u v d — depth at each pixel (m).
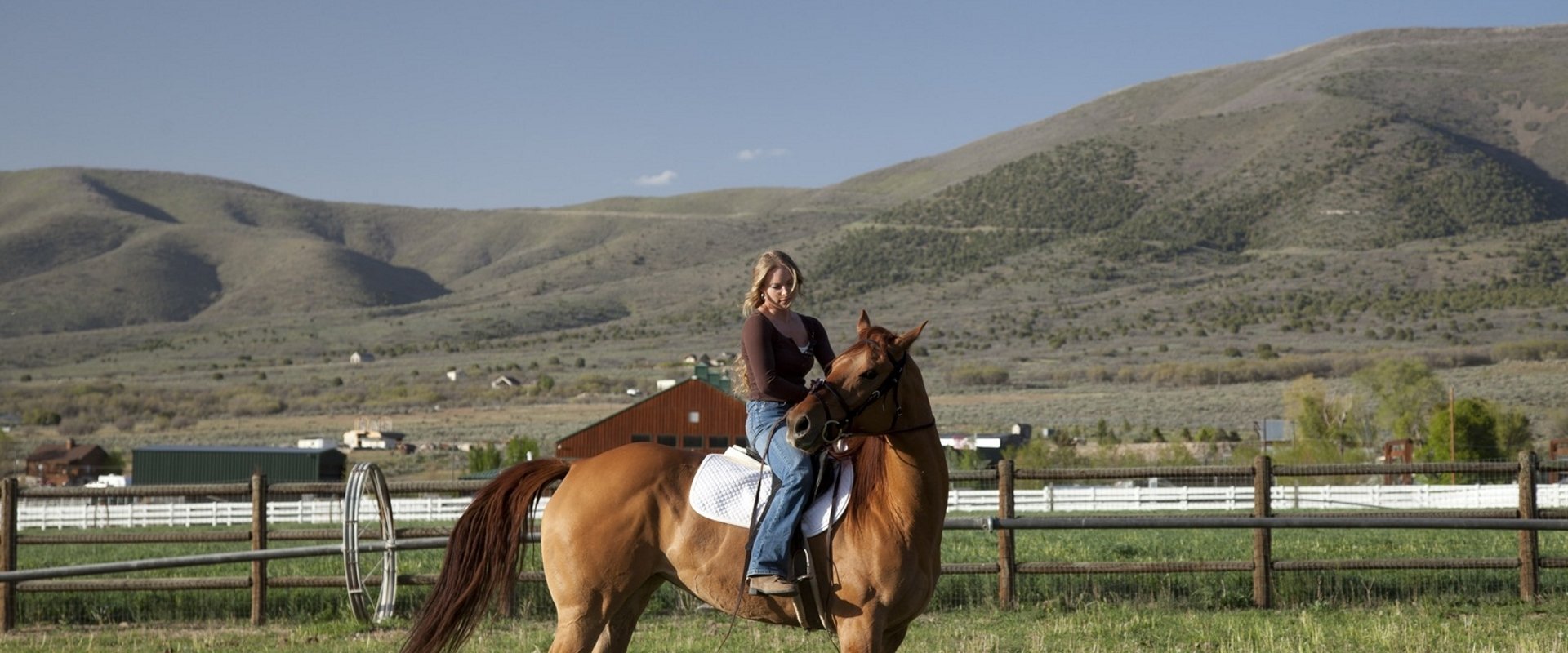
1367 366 95.50
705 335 166.00
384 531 12.95
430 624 7.55
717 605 7.30
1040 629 11.38
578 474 7.59
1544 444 51.66
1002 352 128.75
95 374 150.38
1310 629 11.09
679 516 7.32
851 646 6.96
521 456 54.03
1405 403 58.94
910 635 11.26
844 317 162.38
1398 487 29.19
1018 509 30.58
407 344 175.25
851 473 7.20
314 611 13.49
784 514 7.04
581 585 7.36
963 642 10.69
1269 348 112.38
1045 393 97.62
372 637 11.75
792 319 7.55
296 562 17.38
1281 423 60.59
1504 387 76.12
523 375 130.75
